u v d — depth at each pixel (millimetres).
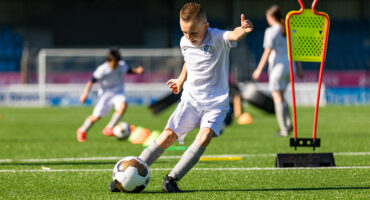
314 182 10406
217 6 61312
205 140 9234
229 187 9969
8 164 13414
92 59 47938
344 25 61094
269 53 19328
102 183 10477
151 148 9523
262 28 59188
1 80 47125
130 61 47500
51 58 47375
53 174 11656
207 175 11398
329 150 16016
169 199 8734
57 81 47344
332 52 56688
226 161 13719
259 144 17891
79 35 55500
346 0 63000
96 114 20109
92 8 55344
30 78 47188
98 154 15625
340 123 26906
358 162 13203
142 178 9266
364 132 22062
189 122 9586
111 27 55531
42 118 32000
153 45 58562
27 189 9859
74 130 24375
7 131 23859
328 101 45844
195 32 9016
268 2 62062
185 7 9039
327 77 47031
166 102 26375
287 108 20734
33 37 58688
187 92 9578
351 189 9672
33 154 15648
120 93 20500
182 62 47156
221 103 9391
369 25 61250
